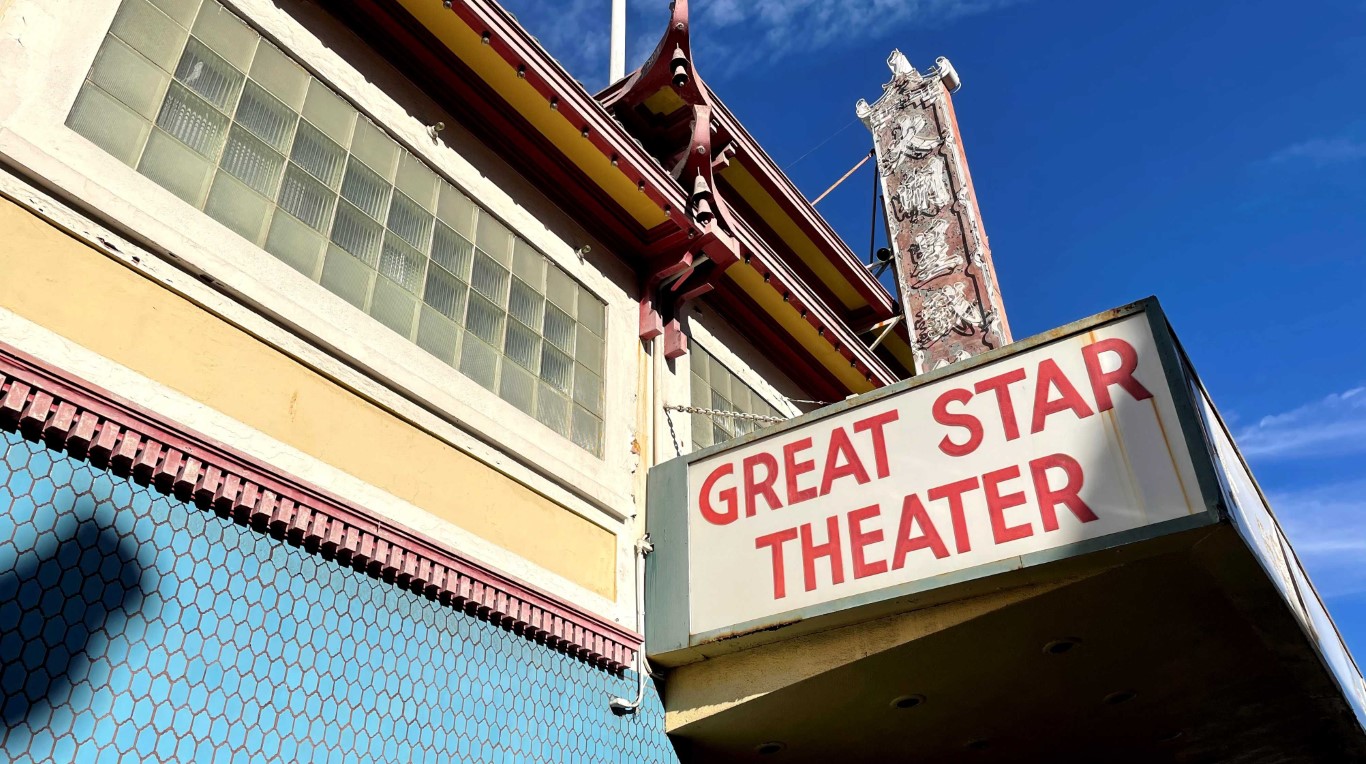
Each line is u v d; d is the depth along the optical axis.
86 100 5.32
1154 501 5.92
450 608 6.14
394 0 7.43
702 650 7.47
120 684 4.33
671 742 7.57
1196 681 7.53
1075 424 6.45
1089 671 7.33
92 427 4.55
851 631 7.02
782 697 7.21
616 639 7.28
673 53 9.52
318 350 6.00
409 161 7.42
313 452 5.70
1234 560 5.97
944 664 7.05
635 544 8.05
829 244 12.94
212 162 5.91
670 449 8.96
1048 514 6.29
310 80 6.85
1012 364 6.93
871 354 12.15
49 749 4.00
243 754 4.70
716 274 9.57
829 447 7.54
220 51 6.26
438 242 7.38
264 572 5.13
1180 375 6.17
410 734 5.54
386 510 5.98
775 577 7.28
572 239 8.85
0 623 4.00
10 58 5.03
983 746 8.73
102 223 5.10
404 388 6.41
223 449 5.06
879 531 6.94
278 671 5.00
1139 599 6.38
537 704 6.46
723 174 11.74
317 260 6.33
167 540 4.75
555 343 8.19
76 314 4.80
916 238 12.98
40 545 4.24
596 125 8.38
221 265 5.56
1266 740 8.73
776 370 11.56
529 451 7.22
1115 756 9.16
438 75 7.88
